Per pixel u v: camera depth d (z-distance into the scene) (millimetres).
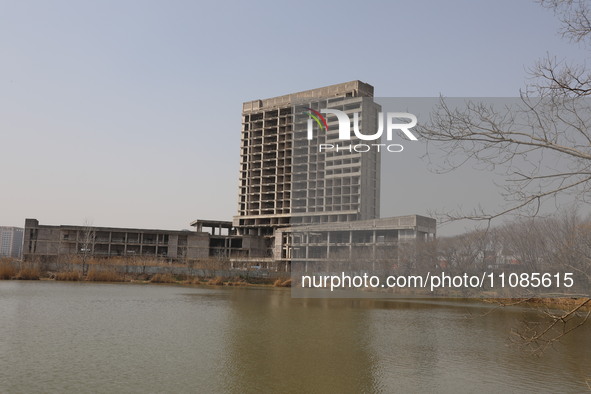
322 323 22453
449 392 11875
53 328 19734
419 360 15102
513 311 25766
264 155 121562
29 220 99438
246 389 11820
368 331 20281
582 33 7352
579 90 7496
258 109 123500
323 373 13414
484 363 14773
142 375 12781
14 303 28109
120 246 106500
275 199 116812
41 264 58438
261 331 20047
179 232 109562
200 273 60281
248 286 54906
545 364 14711
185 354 15383
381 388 12148
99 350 15727
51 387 11578
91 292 37875
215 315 25000
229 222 127250
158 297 35500
